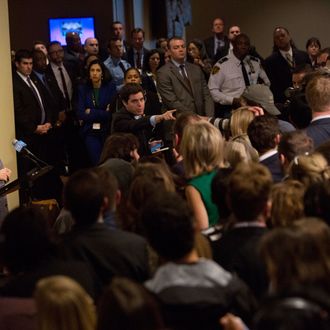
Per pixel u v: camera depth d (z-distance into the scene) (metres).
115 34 11.72
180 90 8.89
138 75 9.34
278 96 10.70
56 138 9.41
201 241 3.43
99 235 3.73
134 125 7.09
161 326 2.47
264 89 7.06
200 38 15.84
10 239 3.46
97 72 9.34
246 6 15.66
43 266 3.48
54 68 10.50
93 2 13.51
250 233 3.61
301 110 6.22
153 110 8.30
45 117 9.24
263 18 15.63
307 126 5.95
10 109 8.20
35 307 2.87
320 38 15.46
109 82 9.44
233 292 3.12
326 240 2.78
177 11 14.42
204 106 9.09
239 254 3.57
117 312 2.43
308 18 15.46
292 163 4.37
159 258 3.60
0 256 3.52
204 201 4.44
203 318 3.06
